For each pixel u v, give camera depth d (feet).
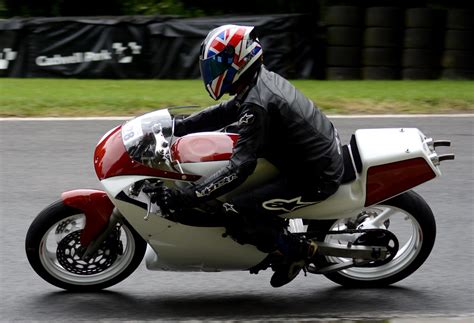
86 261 44.52
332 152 40.52
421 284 47.34
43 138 79.82
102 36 121.49
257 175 41.06
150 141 40.60
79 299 44.65
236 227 40.93
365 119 89.15
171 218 41.27
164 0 154.10
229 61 38.93
